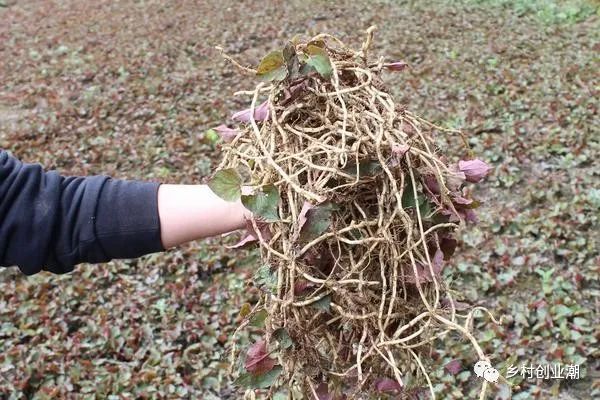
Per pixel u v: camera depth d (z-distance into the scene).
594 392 3.01
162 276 4.11
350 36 8.58
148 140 6.02
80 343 3.56
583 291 3.60
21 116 7.00
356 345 1.29
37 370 3.36
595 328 3.31
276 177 1.27
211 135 5.75
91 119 6.63
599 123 5.30
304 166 1.25
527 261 3.80
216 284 3.96
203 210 1.42
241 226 1.43
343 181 1.24
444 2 9.76
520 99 5.91
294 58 1.29
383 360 1.32
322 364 1.31
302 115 1.31
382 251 1.24
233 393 3.21
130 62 8.38
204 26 9.86
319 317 1.27
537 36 7.85
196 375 3.29
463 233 4.11
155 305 3.80
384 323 1.26
